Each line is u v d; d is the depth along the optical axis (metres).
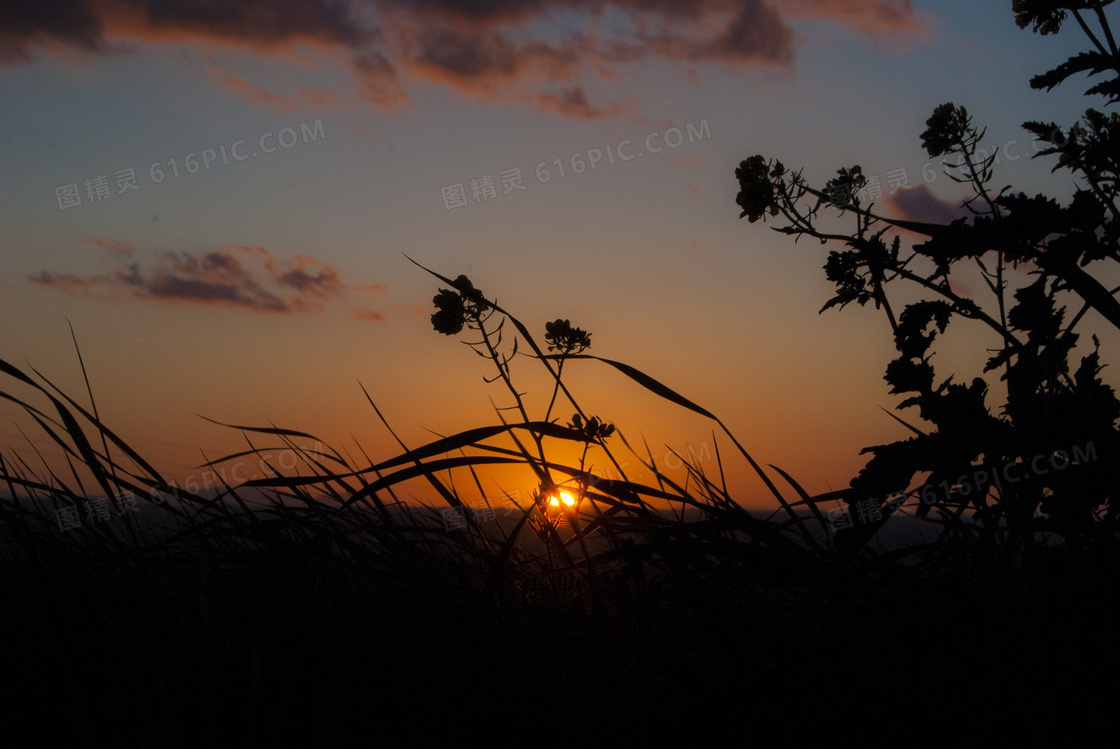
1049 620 1.37
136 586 1.57
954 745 1.38
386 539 1.59
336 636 1.55
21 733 1.51
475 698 1.53
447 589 1.58
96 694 1.52
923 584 1.52
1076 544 1.49
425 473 1.58
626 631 1.55
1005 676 1.35
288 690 1.50
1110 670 1.31
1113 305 1.58
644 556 1.57
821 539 1.58
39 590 1.54
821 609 1.55
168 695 1.52
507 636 1.55
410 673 1.54
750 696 1.52
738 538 1.60
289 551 1.59
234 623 1.55
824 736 1.51
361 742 1.51
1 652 1.53
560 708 1.53
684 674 1.53
